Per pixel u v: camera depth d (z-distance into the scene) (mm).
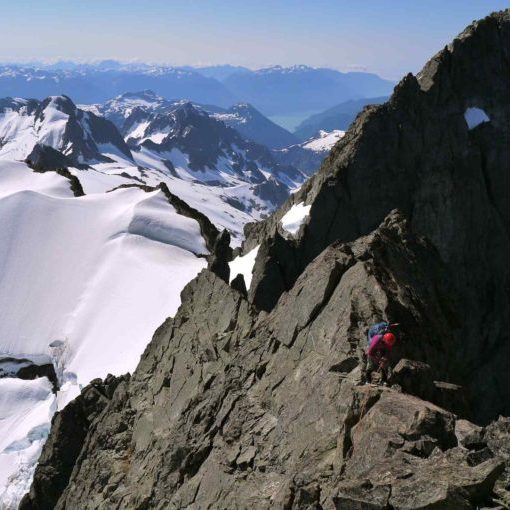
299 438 20328
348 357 21062
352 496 13805
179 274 135375
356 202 62938
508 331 58344
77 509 34812
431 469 13781
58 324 130625
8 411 97750
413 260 31141
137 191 181750
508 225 64500
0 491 70812
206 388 30844
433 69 68312
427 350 22922
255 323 33188
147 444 33219
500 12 72812
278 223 65625
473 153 65562
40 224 160250
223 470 22328
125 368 102000
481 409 54906
